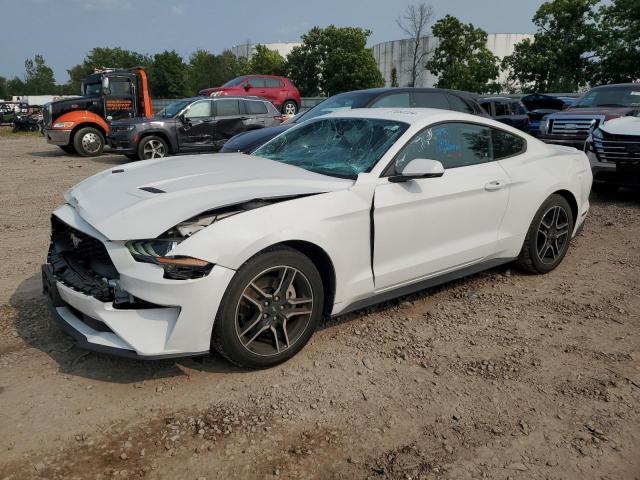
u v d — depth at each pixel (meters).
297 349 3.29
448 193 3.84
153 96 78.56
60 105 15.02
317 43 53.28
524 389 3.07
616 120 8.18
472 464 2.47
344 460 2.47
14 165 13.02
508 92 37.84
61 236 3.53
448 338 3.67
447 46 36.03
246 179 3.32
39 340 3.50
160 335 2.81
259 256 2.97
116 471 2.36
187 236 2.82
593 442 2.63
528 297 4.40
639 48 32.62
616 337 3.72
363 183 3.42
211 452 2.50
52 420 2.70
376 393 3.00
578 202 5.02
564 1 33.56
